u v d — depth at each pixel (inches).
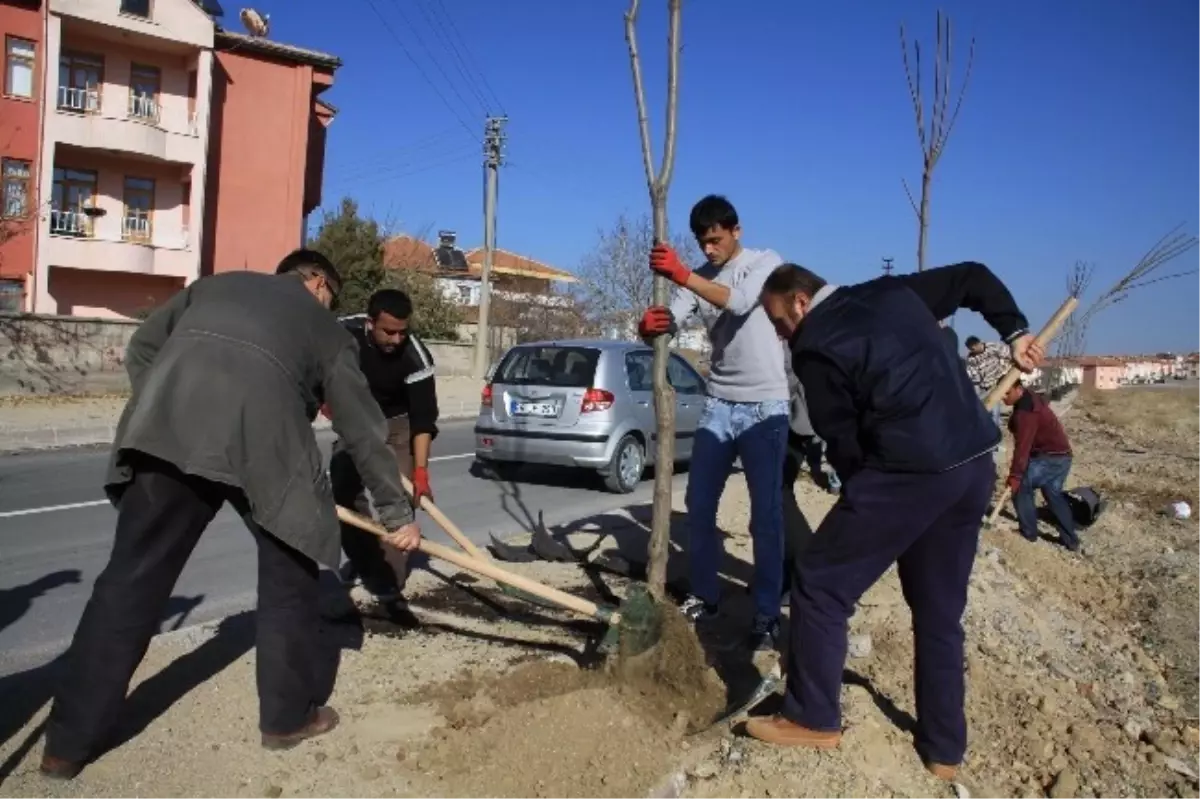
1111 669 244.5
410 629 194.4
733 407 192.2
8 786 123.5
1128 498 540.1
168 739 138.2
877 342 133.4
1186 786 166.4
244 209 1196.5
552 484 428.8
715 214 185.0
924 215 275.1
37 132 1035.9
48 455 492.4
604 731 139.3
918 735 152.3
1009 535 366.6
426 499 190.4
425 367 192.5
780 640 197.2
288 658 135.4
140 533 127.6
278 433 128.6
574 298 1850.4
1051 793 156.9
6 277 1031.6
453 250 2299.5
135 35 1079.0
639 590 161.8
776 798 135.0
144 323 138.3
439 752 135.3
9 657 183.0
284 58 1198.9
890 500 136.8
